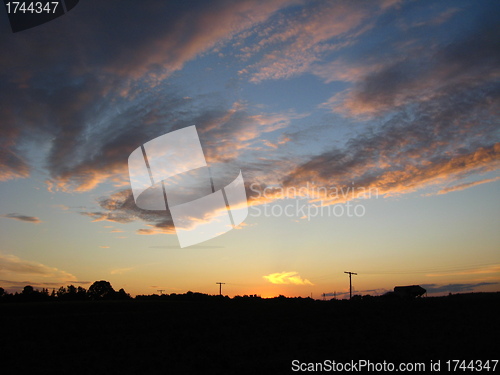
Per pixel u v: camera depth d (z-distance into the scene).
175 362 20.12
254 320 38.19
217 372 17.59
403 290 67.81
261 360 20.05
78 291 115.38
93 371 18.34
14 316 47.28
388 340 24.47
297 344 24.19
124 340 27.98
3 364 20.52
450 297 57.12
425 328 29.11
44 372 18.31
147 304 64.25
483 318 34.00
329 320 36.69
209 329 32.91
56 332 32.41
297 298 76.25
